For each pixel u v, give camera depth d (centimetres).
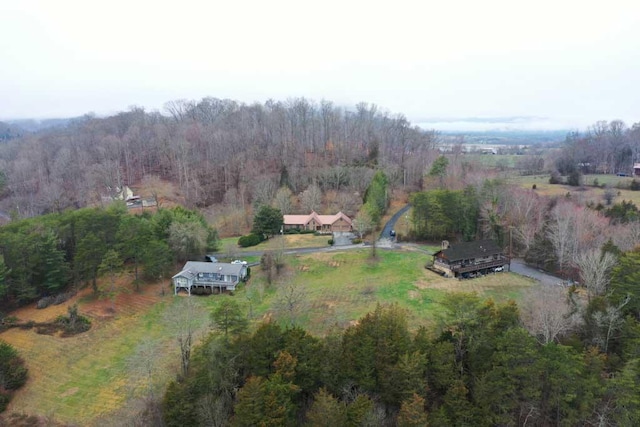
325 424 3145
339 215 9362
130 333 5250
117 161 11781
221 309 4338
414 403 3234
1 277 5384
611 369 3812
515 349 3566
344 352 3838
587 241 6712
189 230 7094
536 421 3572
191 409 3447
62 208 10169
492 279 6531
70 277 6188
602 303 4281
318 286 6400
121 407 3991
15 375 4306
